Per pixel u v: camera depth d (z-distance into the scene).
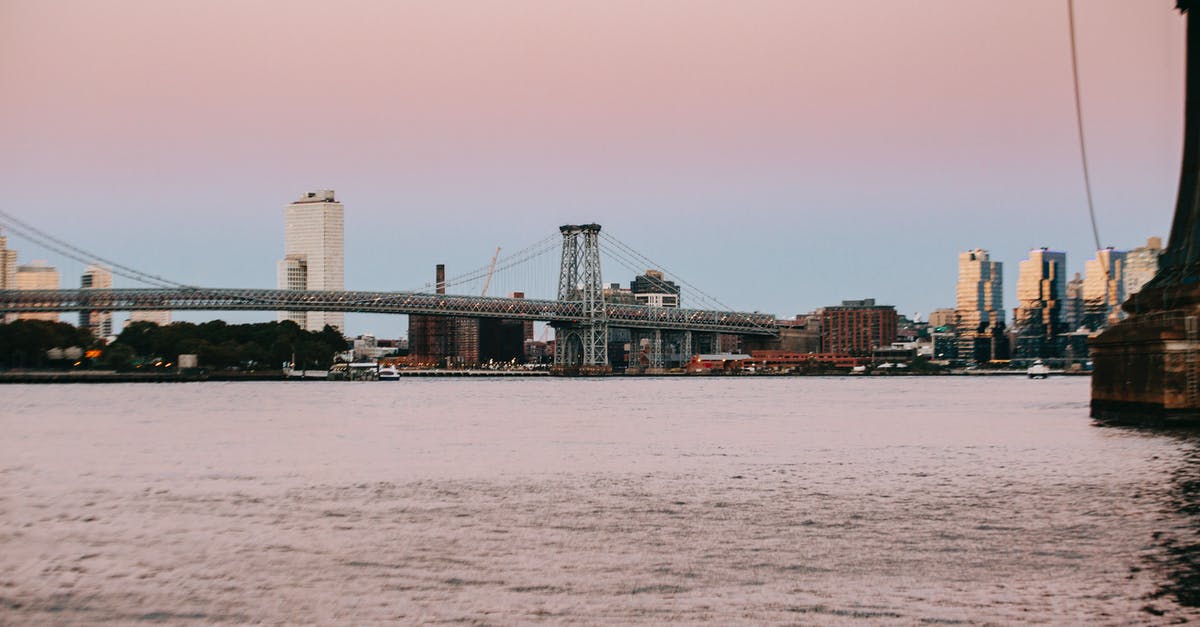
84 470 87.94
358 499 72.62
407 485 79.12
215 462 93.25
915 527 62.22
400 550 56.94
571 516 66.00
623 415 162.12
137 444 109.38
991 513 66.44
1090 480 79.69
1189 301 114.38
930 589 49.47
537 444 110.06
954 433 122.31
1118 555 55.31
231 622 45.84
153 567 53.78
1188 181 123.44
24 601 48.62
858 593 48.91
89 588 50.38
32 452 101.38
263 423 139.88
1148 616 45.84
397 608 47.25
